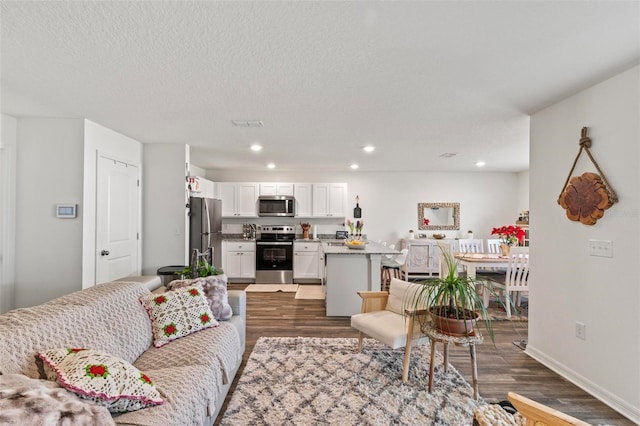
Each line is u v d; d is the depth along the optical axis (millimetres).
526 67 2031
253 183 6289
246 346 3041
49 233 3127
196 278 2615
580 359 2371
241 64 2004
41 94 2502
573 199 2395
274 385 2311
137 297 2197
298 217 6492
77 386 1183
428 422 1923
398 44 1766
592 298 2275
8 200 3049
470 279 2305
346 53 1864
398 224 6746
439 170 6598
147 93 2480
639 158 1962
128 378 1341
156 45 1775
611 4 1411
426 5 1426
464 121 3186
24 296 3115
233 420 1913
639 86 1965
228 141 4074
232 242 6039
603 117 2203
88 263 3225
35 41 1726
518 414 1414
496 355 2906
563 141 2564
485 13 1483
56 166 3125
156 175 4207
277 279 6051
